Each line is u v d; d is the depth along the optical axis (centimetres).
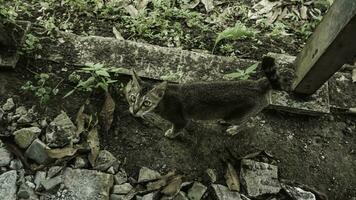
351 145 139
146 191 125
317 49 122
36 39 143
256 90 119
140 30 154
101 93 140
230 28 154
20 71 140
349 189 133
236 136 138
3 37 132
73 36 147
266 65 119
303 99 138
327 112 138
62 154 127
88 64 134
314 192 130
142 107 118
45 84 139
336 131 141
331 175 134
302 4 167
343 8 108
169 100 119
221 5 167
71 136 131
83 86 137
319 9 166
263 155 135
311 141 139
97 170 127
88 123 134
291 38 159
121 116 137
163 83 111
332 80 148
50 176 124
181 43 155
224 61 146
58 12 156
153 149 134
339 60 118
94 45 145
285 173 133
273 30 159
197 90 119
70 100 138
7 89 138
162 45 154
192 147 135
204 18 163
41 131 132
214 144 136
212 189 127
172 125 132
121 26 156
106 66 142
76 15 156
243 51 155
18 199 121
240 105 121
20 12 153
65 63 143
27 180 123
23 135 129
